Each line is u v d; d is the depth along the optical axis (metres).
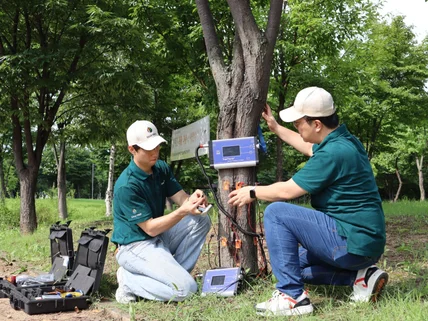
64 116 16.53
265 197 3.78
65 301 4.32
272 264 3.75
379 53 19.66
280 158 14.96
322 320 3.46
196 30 11.39
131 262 4.32
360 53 15.94
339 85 14.59
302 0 13.42
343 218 3.58
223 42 11.74
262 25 13.42
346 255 3.60
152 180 4.44
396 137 25.98
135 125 4.32
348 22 13.21
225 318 3.69
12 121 13.31
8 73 11.45
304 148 4.59
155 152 4.30
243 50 4.82
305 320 3.44
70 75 12.35
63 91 12.88
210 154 4.66
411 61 20.75
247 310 3.84
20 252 8.00
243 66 4.83
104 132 15.49
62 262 5.22
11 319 4.13
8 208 17.16
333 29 12.80
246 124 4.80
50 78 12.06
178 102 16.67
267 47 4.80
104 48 13.11
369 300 3.73
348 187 3.56
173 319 3.79
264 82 4.80
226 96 4.86
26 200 13.07
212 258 6.14
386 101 19.88
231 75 4.85
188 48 12.18
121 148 18.88
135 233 4.36
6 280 5.04
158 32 12.21
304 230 3.65
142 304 4.24
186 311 3.88
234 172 4.72
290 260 3.69
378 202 3.63
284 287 3.69
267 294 4.12
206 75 12.31
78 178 68.75
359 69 15.88
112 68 12.55
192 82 14.83
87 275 4.62
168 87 15.26
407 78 20.83
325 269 4.04
